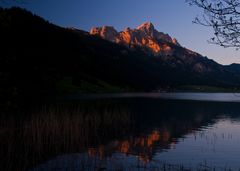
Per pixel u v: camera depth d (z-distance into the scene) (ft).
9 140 84.17
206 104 314.76
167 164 67.72
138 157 74.18
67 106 196.54
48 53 527.40
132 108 232.53
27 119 118.62
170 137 106.63
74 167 63.46
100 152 78.74
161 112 212.84
